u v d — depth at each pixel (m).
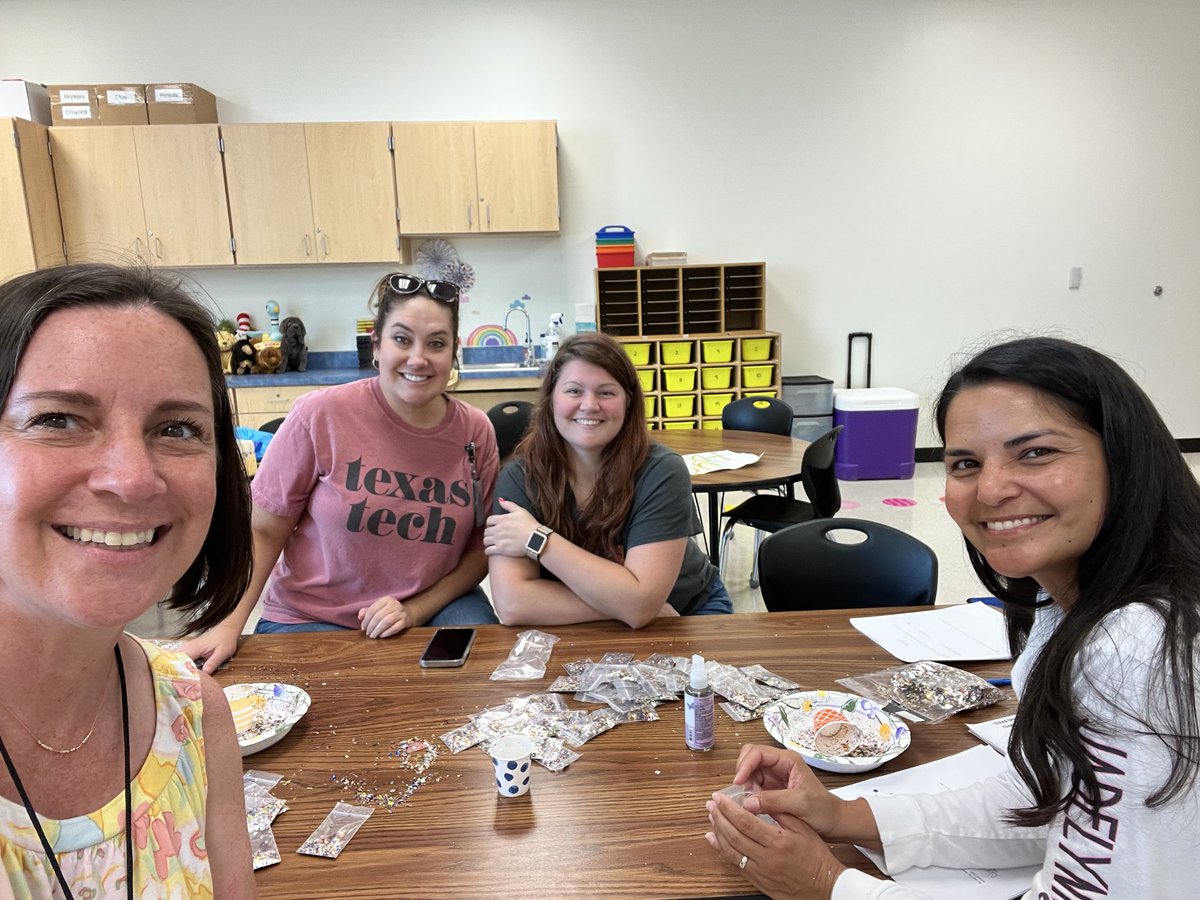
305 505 1.83
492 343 5.44
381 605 1.52
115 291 0.56
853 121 5.34
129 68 4.88
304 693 1.20
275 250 4.77
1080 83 5.37
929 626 1.46
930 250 5.56
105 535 0.53
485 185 4.80
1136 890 0.66
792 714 1.13
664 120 5.24
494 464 1.96
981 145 5.43
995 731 1.10
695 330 5.39
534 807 0.94
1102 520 0.74
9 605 0.55
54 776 0.59
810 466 2.96
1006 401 0.75
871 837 0.89
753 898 0.81
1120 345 5.77
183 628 0.76
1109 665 0.68
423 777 1.01
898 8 5.19
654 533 1.55
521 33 5.04
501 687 1.25
